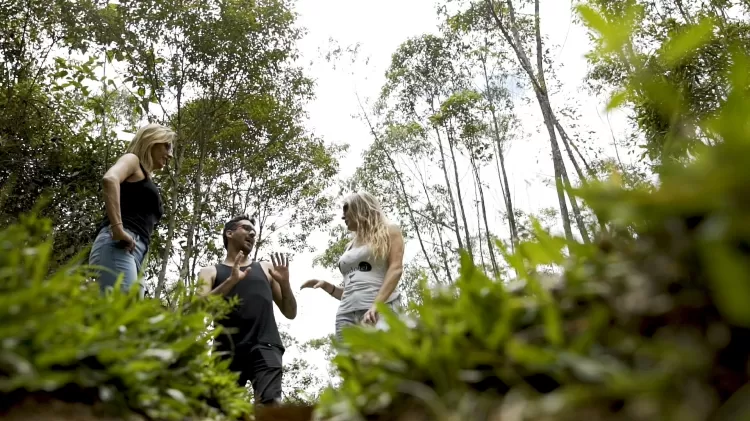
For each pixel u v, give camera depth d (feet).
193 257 33.35
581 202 1.72
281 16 30.81
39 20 25.36
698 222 1.33
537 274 2.07
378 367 2.15
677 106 1.50
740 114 1.22
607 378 1.30
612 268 1.59
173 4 27.78
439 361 1.85
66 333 2.16
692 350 1.21
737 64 1.26
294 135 38.47
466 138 45.32
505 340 1.74
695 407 1.12
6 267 2.12
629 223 1.51
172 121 31.65
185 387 2.85
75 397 2.20
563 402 1.36
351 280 8.43
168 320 3.01
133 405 2.38
